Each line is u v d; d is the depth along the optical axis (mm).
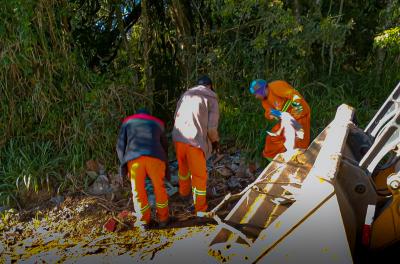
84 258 3977
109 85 5770
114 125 5723
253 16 6129
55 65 5562
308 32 5688
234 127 6078
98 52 6480
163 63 6891
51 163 5430
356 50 6684
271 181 3539
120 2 6246
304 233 2820
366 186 3098
